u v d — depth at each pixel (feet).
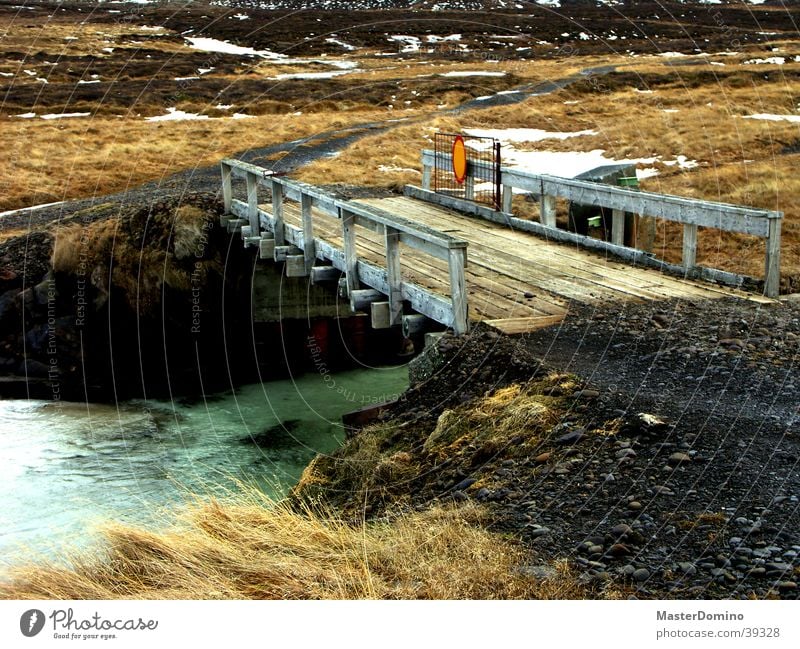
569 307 32.09
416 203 54.24
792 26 294.87
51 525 30.71
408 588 16.70
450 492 21.57
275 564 17.85
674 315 30.96
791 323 29.94
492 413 24.70
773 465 20.26
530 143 95.04
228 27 260.01
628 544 17.76
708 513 18.53
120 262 54.95
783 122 99.81
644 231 48.42
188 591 17.12
